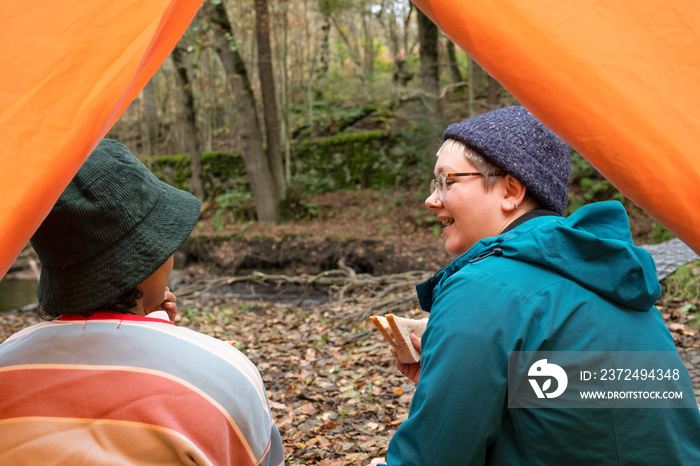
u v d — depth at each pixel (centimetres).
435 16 93
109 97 76
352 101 2242
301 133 1994
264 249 1399
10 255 78
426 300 121
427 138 1502
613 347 91
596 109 89
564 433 89
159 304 98
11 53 74
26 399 78
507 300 92
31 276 1364
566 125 92
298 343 596
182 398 80
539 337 89
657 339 95
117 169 88
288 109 1933
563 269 94
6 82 74
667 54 85
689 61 84
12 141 74
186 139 1797
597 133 90
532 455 90
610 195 1303
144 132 2248
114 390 79
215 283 1124
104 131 80
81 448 75
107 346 83
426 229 1456
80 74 75
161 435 77
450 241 121
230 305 945
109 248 86
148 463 76
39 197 76
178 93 1909
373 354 512
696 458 93
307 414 382
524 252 96
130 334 85
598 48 86
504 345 89
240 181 1861
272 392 439
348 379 450
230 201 1708
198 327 730
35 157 75
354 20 2352
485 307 92
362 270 1316
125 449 76
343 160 1831
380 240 1336
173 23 87
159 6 77
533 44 88
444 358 92
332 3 1905
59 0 74
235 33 1928
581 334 91
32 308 1008
